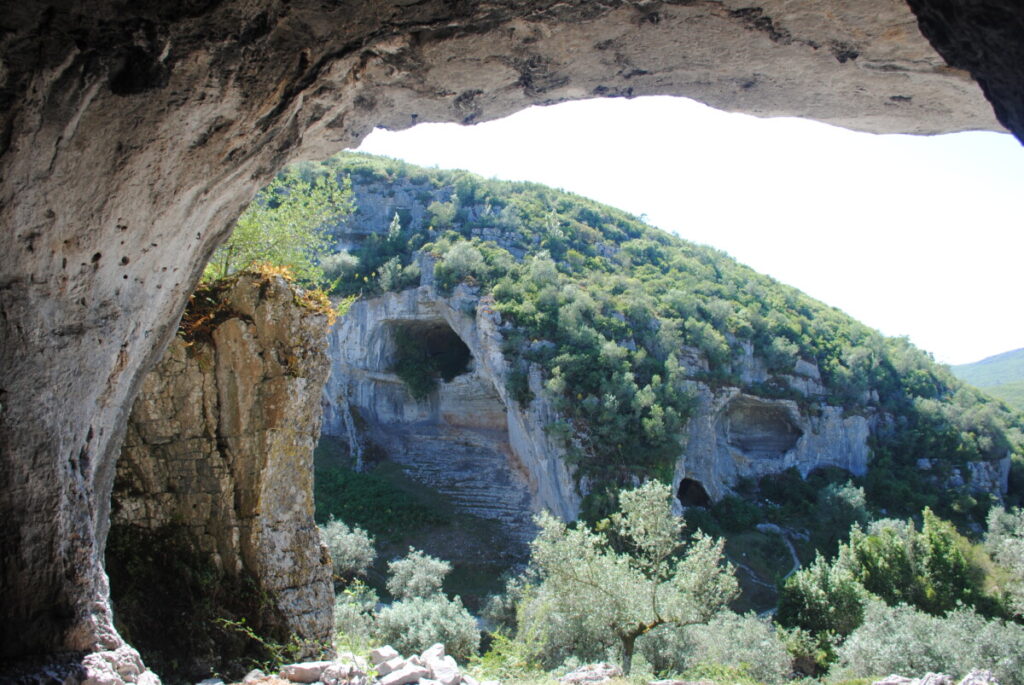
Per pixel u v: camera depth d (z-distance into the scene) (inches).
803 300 2783.0
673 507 1583.4
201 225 237.3
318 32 182.9
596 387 1626.5
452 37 196.7
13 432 185.2
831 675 699.4
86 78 163.3
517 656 416.2
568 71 222.5
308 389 394.9
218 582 368.2
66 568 202.8
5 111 157.6
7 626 190.1
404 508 1562.5
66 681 185.5
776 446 2105.1
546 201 2628.0
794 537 1678.2
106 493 268.5
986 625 661.3
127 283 214.5
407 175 2501.2
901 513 1952.5
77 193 180.2
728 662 677.3
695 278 2410.2
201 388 383.2
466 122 260.4
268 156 228.7
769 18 191.2
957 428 2298.2
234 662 347.3
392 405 1979.6
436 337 2042.3
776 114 257.3
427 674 293.3
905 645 652.1
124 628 331.6
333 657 383.2
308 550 391.2
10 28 149.8
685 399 1716.3
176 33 166.1
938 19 135.4
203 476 379.2
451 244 2020.2
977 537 1854.1
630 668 567.5
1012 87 128.8
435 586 1085.8
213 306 394.6
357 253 2212.1
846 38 197.0
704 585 603.2
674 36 201.8
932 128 255.0
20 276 177.6
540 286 1887.3
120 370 234.8
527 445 1610.5
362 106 237.6
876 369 2407.7
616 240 2591.0
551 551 625.0
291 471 389.7
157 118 181.3
